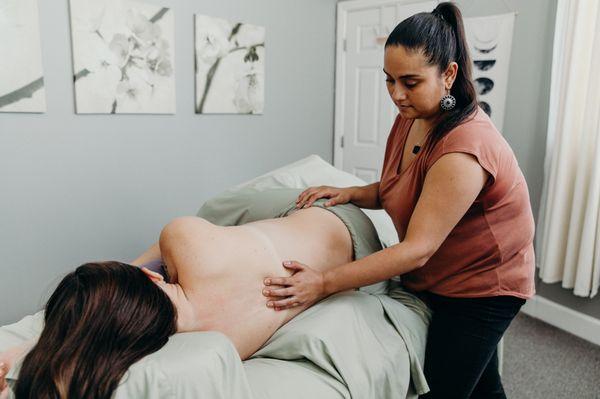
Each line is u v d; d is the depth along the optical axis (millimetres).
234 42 3072
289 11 3457
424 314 1135
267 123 3455
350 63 3863
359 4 3701
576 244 2445
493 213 990
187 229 892
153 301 729
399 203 1083
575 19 2348
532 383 1995
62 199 2373
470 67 956
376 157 3826
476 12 3053
